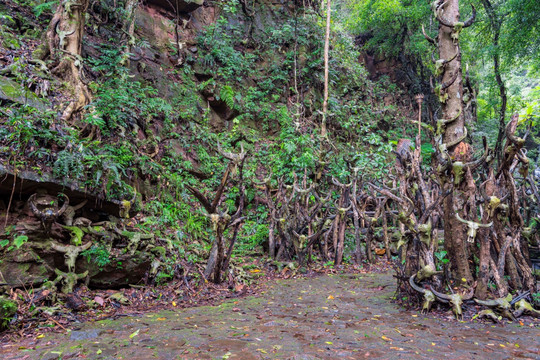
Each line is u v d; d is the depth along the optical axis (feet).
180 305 11.88
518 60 38.96
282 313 10.90
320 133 34.78
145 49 27.48
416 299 11.84
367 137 33.60
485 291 10.95
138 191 18.51
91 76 21.31
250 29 36.91
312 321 10.00
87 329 8.86
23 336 8.37
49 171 11.10
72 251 11.00
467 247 12.13
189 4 31.30
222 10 35.78
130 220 15.30
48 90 15.49
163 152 23.16
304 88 37.50
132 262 12.53
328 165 28.32
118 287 12.45
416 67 51.83
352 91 43.24
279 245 20.13
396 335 8.82
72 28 17.90
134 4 25.38
